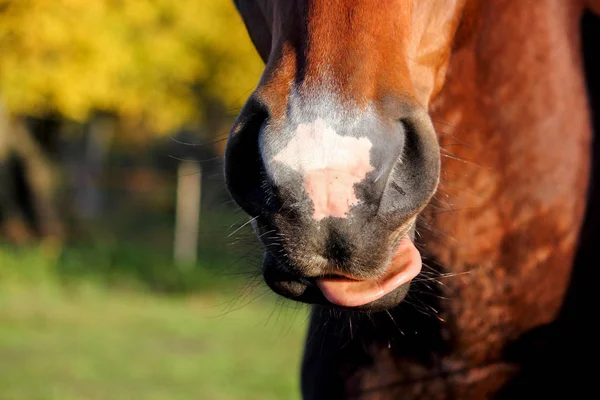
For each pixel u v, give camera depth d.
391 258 1.39
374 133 1.35
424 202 1.40
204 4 11.02
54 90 9.58
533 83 1.83
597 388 1.86
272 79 1.41
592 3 1.89
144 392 5.77
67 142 21.38
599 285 1.84
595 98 1.90
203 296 11.48
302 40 1.40
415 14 1.65
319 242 1.34
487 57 1.84
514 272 1.83
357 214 1.34
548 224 1.82
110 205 21.81
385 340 1.89
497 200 1.84
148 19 10.11
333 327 1.96
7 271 11.28
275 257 1.40
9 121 12.98
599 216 1.84
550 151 1.83
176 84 11.92
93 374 6.34
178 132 15.99
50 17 9.05
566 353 1.86
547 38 1.85
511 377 1.87
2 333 7.96
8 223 13.83
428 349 1.87
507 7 1.83
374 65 1.38
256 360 7.16
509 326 1.85
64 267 11.93
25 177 13.88
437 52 1.71
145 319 9.30
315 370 2.03
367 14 1.40
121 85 10.75
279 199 1.34
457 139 1.85
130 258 13.03
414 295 1.85
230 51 11.45
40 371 6.36
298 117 1.36
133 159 26.03
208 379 6.30
